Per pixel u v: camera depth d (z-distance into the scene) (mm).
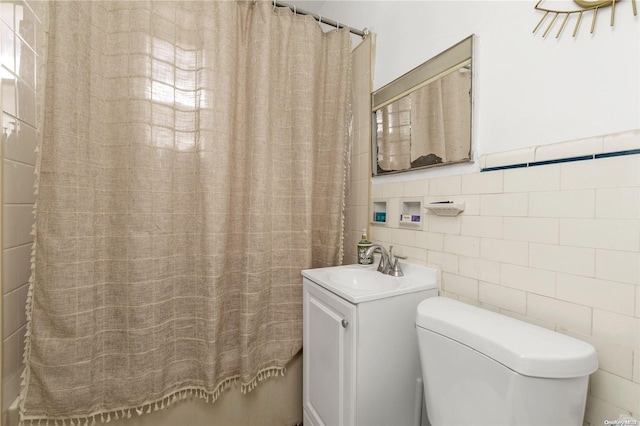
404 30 1313
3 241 833
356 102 1579
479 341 708
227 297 1284
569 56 780
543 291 815
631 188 658
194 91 1182
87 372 1007
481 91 1004
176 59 1150
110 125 1070
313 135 1460
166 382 1143
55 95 939
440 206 1080
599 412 708
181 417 1192
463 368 745
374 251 1417
